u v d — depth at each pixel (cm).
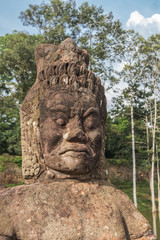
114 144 1673
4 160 1276
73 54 252
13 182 1260
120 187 1565
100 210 208
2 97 1695
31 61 1313
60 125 226
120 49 1236
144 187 1595
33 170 232
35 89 245
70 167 218
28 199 201
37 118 239
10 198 201
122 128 1788
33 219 190
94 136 235
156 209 1271
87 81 246
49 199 203
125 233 208
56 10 1284
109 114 1419
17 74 1411
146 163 1355
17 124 1572
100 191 226
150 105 1371
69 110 228
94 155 233
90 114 237
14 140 1545
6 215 192
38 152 235
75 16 1294
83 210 204
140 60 1252
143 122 1438
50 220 191
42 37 1308
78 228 192
